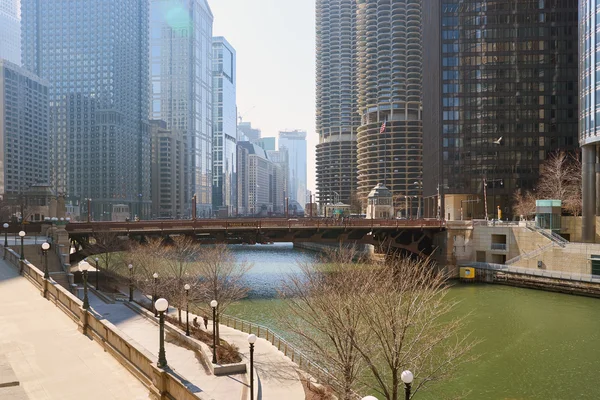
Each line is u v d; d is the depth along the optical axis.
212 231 63.09
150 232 60.50
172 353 30.92
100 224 59.69
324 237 69.81
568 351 35.28
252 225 64.25
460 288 61.91
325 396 24.00
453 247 72.69
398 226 71.12
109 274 60.00
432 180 128.62
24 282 33.84
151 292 49.19
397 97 192.50
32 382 15.91
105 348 19.34
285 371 27.75
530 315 46.44
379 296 26.19
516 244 67.25
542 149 114.12
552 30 114.75
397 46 198.75
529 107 114.81
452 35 116.38
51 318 24.20
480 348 35.69
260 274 74.31
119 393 15.18
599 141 66.88
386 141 193.50
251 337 21.89
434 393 27.67
